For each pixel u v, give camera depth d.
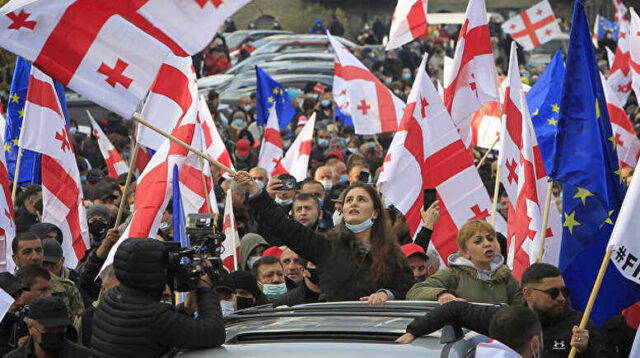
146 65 13.33
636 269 12.95
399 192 18.45
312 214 18.83
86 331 13.65
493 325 9.57
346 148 42.31
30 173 23.03
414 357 8.78
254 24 88.19
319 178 26.42
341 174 29.00
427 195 18.50
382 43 86.06
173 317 9.78
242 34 77.00
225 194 23.86
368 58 72.00
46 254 15.30
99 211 20.28
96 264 15.84
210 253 10.95
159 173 17.14
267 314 10.97
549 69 24.45
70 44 12.98
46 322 11.62
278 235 12.88
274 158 30.77
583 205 15.10
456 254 13.76
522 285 12.70
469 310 9.77
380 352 8.89
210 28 13.60
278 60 69.00
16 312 13.32
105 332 10.01
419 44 74.81
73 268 19.08
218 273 10.77
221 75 67.25
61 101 23.31
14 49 12.70
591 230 14.98
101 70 13.12
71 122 43.66
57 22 12.87
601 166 15.02
